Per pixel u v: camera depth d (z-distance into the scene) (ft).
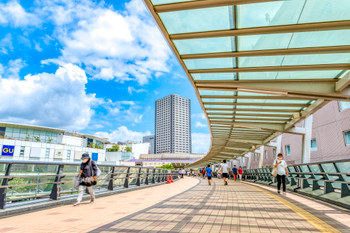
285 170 33.50
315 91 29.30
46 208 21.81
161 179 65.98
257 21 21.13
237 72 29.66
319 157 73.51
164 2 19.38
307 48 23.40
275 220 16.37
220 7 19.77
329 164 25.67
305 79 28.99
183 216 17.93
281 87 29.89
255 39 23.65
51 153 188.75
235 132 73.77
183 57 27.14
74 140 223.51
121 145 402.31
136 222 16.08
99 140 273.54
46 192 23.70
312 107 40.04
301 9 19.42
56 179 24.30
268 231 13.55
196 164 257.96
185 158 352.69
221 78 32.42
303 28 20.88
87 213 19.54
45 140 202.59
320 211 19.67
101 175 33.24
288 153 96.48
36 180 22.18
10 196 19.85
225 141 95.61
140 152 399.85
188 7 19.31
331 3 18.45
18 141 172.45
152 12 20.10
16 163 19.44
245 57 26.76
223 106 47.24
